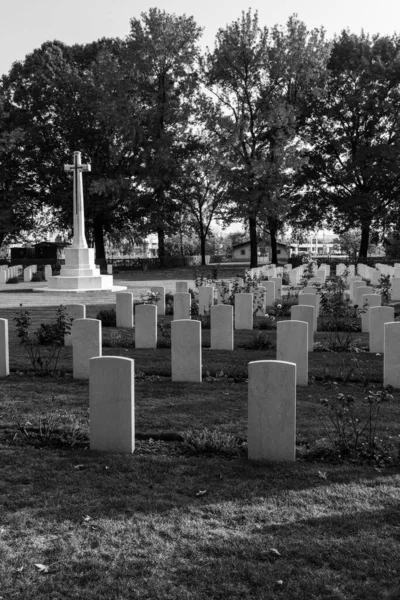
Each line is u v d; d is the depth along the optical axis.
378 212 50.44
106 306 21.77
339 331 15.27
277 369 6.14
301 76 45.94
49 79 50.03
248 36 44.72
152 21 46.72
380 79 49.59
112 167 51.66
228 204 55.72
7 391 9.17
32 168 51.47
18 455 6.38
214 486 5.55
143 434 7.11
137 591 3.84
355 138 52.69
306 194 53.50
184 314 16.72
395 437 6.85
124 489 5.47
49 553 4.32
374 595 3.78
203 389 9.35
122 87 46.72
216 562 4.18
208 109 44.16
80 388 9.38
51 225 57.19
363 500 5.22
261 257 95.44
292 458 6.23
